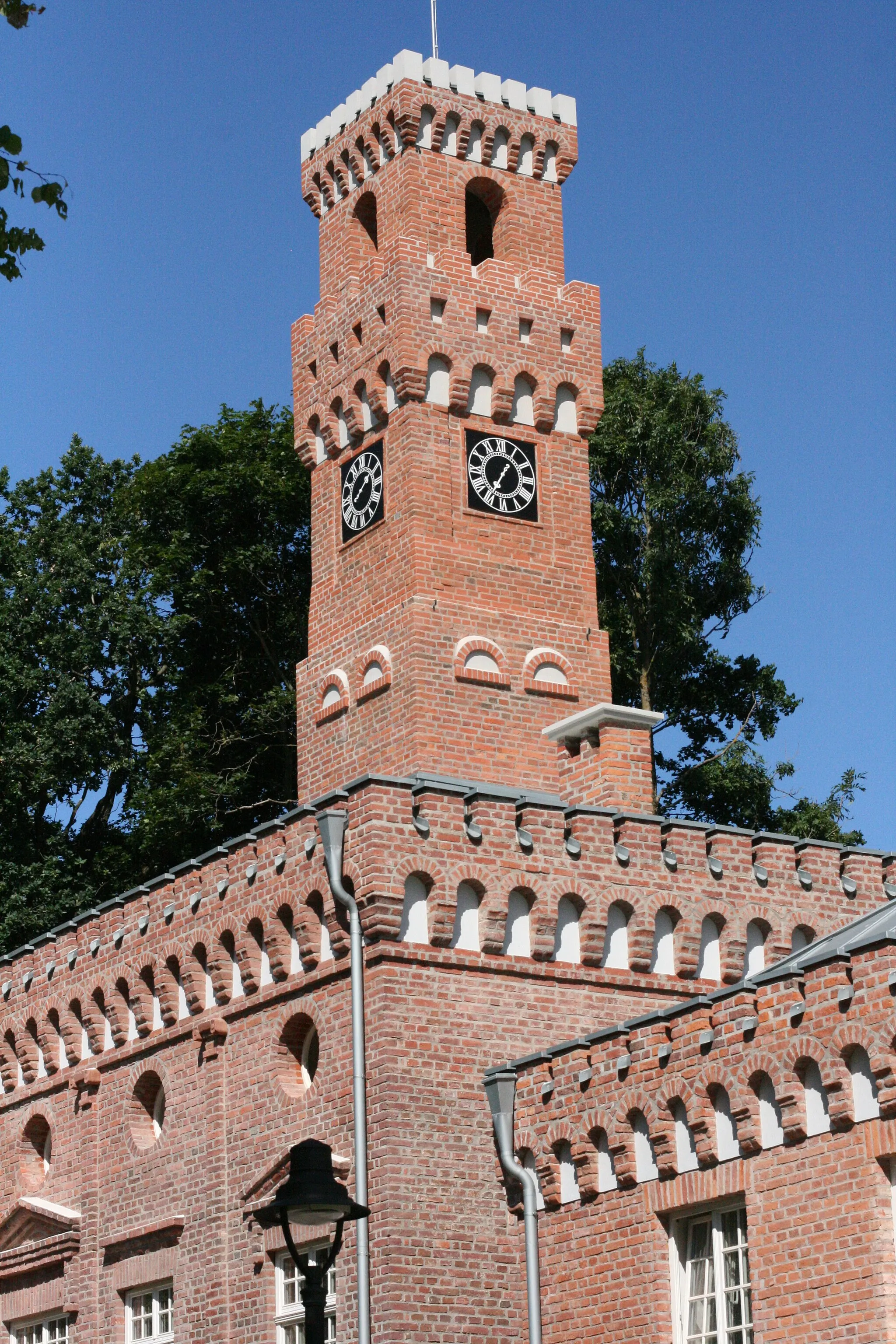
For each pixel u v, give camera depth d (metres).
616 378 61.72
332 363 44.34
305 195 46.69
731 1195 25.73
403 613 40.56
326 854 31.50
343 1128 31.02
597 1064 28.02
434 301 42.56
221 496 59.31
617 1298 27.17
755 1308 24.80
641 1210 27.02
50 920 54.72
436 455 41.62
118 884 58.03
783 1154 24.84
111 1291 35.91
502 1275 30.02
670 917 33.19
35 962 39.81
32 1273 38.47
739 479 59.88
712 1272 26.16
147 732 58.62
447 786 31.78
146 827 56.19
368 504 42.56
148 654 58.59
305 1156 21.67
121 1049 36.94
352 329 43.72
